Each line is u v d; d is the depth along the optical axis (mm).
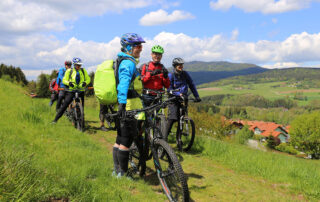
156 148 3557
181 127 6332
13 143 4324
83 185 3020
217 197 3828
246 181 4789
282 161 6348
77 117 7301
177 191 3338
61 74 8875
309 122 61500
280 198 4082
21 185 2439
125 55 3439
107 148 5887
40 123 6527
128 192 3250
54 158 4066
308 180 5004
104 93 3408
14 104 8758
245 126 63750
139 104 3662
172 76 6035
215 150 6324
